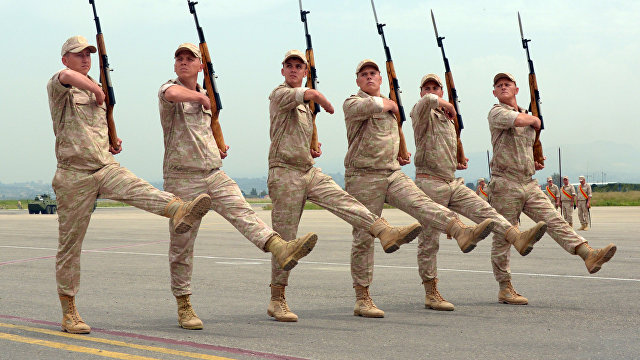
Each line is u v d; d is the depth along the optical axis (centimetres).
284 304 634
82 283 905
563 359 472
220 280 932
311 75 658
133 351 489
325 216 3384
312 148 629
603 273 970
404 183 646
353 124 649
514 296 725
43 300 746
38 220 3228
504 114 732
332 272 1019
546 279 913
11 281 914
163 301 750
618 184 8006
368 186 651
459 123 733
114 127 568
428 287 700
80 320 564
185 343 519
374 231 579
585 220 2002
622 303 717
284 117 608
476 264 1114
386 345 517
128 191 530
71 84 525
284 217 616
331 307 711
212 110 589
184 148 565
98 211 5191
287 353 486
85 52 549
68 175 539
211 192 564
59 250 554
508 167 744
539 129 760
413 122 715
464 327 594
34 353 482
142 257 1279
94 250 1441
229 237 1831
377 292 818
